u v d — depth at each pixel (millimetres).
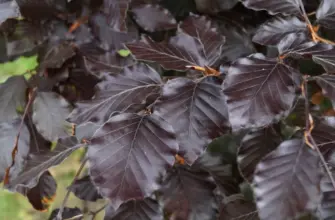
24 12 1021
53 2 1031
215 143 1042
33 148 1031
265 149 945
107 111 897
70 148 929
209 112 857
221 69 887
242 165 944
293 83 837
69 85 1061
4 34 1066
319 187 822
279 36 935
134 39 1043
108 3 989
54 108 1000
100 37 1042
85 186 1014
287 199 823
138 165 840
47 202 1051
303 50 866
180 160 943
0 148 1003
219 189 994
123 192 832
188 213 926
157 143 845
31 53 1109
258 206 828
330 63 855
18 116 1017
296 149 836
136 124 854
